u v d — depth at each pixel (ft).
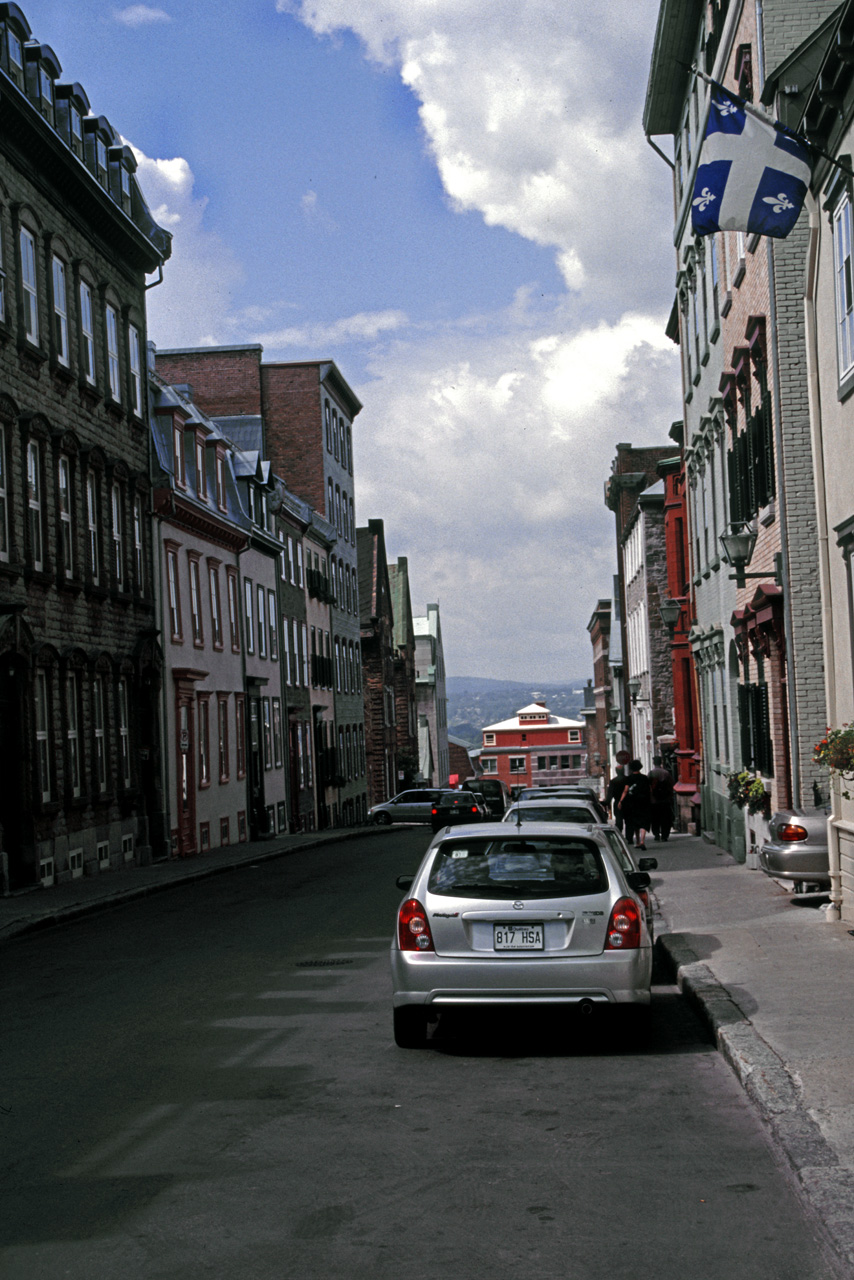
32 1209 19.31
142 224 109.91
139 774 104.73
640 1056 29.25
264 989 39.99
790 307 61.31
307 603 185.78
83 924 64.03
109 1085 27.61
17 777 80.07
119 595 101.09
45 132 85.35
